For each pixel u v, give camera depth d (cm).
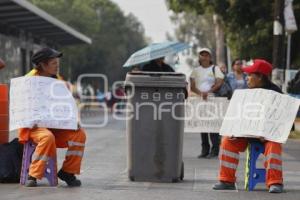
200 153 2748
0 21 5662
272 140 1653
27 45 6731
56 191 1653
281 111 1662
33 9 5159
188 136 3875
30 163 1728
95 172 2041
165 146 1798
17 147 1792
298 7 5538
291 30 4188
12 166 1773
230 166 1698
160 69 2009
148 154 1806
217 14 6016
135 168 1816
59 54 1769
